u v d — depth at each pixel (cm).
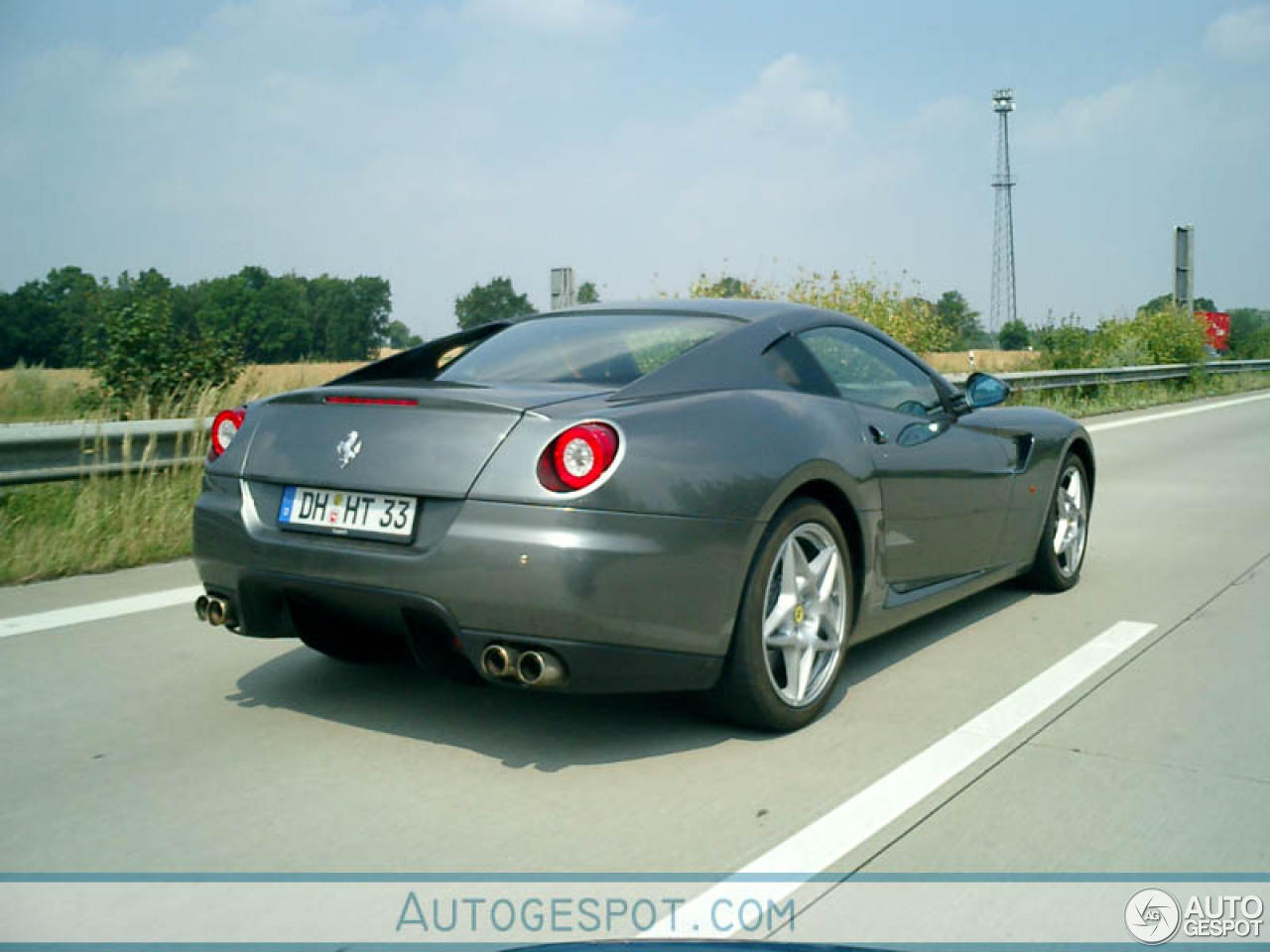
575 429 283
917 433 393
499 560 279
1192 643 431
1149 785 289
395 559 292
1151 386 2256
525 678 280
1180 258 2592
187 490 641
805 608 332
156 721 335
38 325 7244
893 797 281
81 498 593
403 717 338
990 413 471
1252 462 1089
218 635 434
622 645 283
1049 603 498
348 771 297
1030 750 315
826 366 375
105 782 290
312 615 333
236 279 10656
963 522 420
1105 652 417
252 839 257
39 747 315
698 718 338
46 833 261
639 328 360
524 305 8712
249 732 326
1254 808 275
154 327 905
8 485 570
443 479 290
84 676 379
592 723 334
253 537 320
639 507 283
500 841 256
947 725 335
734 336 351
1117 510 785
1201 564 588
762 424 321
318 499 312
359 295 11506
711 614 298
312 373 1009
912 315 1431
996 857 248
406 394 308
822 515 333
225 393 886
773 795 282
